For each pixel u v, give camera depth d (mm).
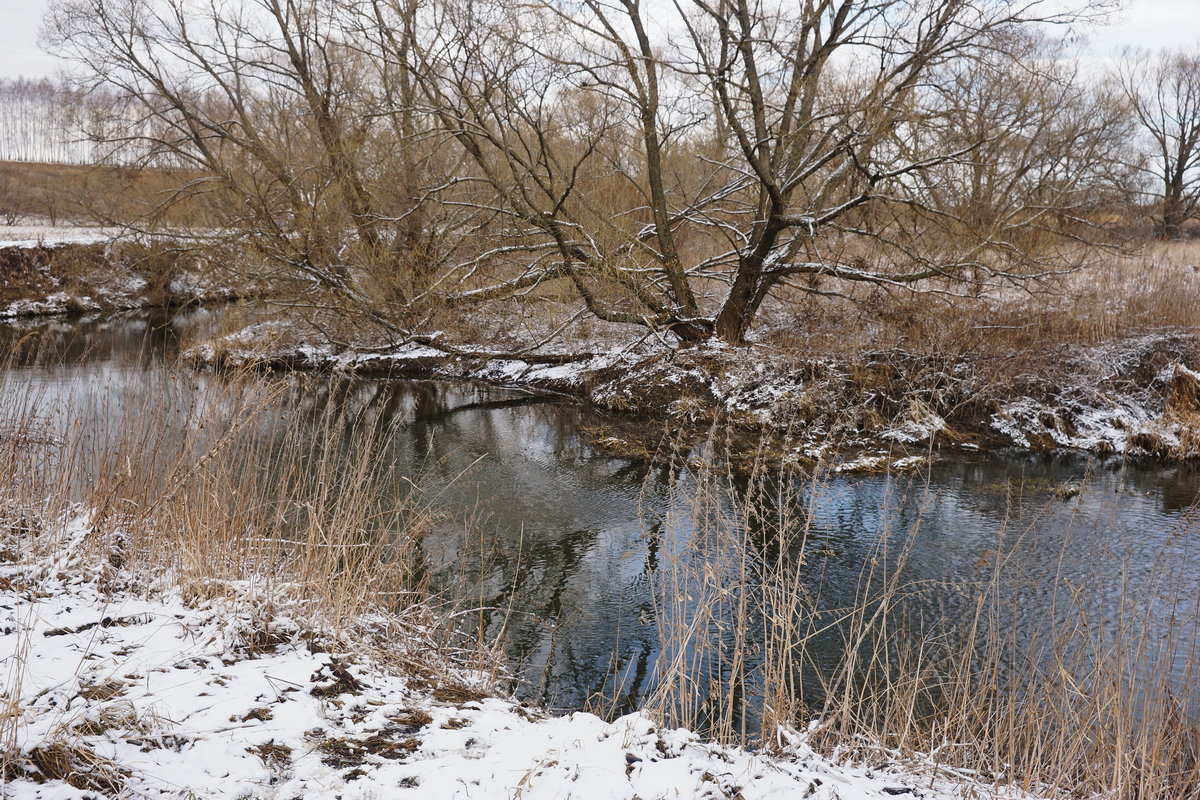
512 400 16203
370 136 16203
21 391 11570
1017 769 4691
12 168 39531
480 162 14000
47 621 4445
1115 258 18953
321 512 6355
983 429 13523
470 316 18031
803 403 13766
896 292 15875
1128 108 19609
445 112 14320
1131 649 5965
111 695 3662
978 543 9141
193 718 3604
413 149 16125
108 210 20156
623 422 14547
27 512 6254
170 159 19688
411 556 7500
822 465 11953
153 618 4699
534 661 6430
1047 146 15305
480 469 11711
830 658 6504
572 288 17641
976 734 5055
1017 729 4875
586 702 5750
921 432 13234
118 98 19391
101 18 18453
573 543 8953
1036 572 8219
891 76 13430
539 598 7559
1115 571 8180
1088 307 15812
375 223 16297
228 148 18625
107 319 24594
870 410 13719
